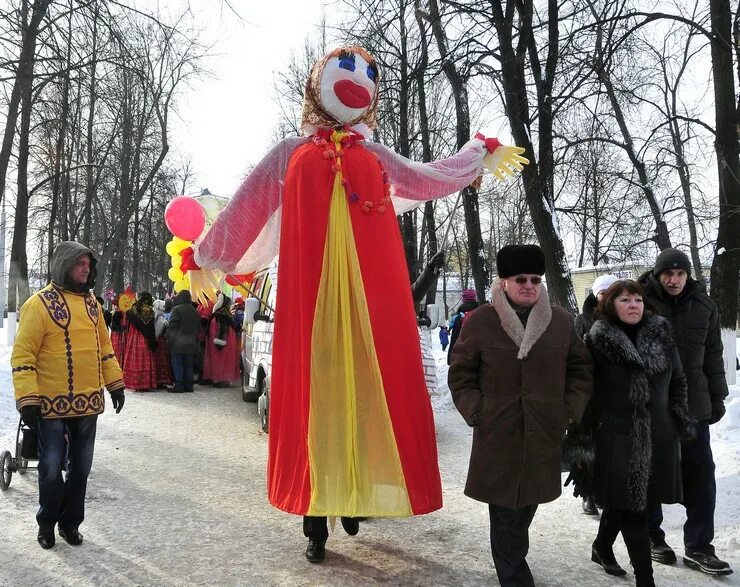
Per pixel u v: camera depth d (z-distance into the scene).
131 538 4.44
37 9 8.14
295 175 4.27
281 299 4.27
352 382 4.02
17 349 4.11
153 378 12.05
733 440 6.53
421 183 4.71
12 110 10.34
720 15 9.69
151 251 35.66
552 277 9.89
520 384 3.50
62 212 22.25
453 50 10.38
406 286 4.27
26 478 5.91
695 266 12.70
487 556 4.22
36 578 3.76
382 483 3.97
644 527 3.61
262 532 4.61
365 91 4.41
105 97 10.73
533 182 9.92
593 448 3.70
